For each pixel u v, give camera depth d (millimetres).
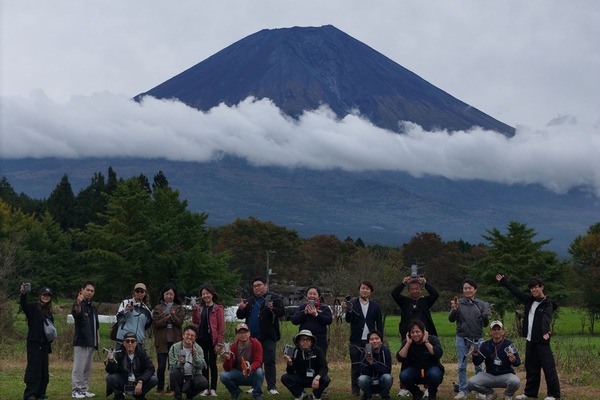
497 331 14844
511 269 57062
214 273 50406
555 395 15055
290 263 104438
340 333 23656
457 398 15172
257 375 14977
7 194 102000
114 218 51562
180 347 14891
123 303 15648
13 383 17328
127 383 14609
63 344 23703
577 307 58844
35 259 55656
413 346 14828
